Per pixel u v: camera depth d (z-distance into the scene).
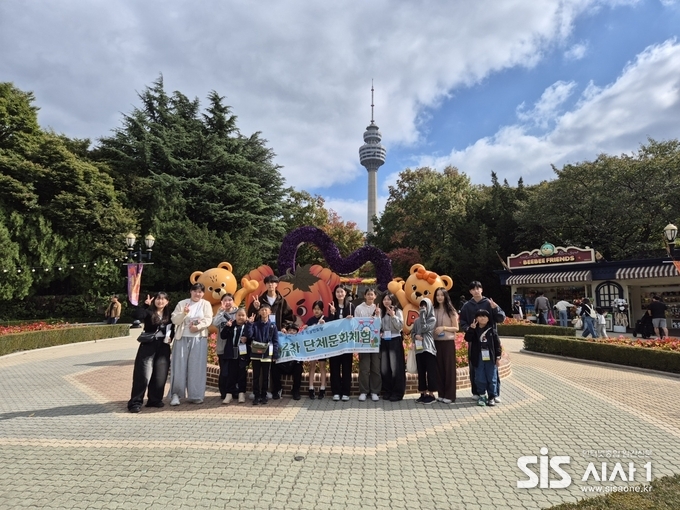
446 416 6.02
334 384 7.02
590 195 24.66
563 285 21.91
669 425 5.59
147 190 27.61
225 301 7.07
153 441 4.91
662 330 15.59
